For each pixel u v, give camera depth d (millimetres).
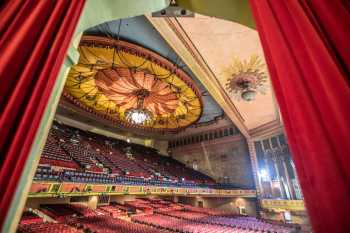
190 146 17000
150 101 11266
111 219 6883
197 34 5902
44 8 1167
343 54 833
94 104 11523
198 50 6531
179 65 8133
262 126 12164
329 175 759
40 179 4781
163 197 14805
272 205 11258
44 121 1576
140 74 8805
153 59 7562
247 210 12695
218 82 8227
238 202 13141
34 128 1011
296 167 900
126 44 6883
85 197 9234
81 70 8625
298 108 911
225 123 14477
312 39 905
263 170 12406
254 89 8734
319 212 777
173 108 11859
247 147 13859
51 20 1170
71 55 1901
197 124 14812
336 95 781
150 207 10570
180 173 14469
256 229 7418
